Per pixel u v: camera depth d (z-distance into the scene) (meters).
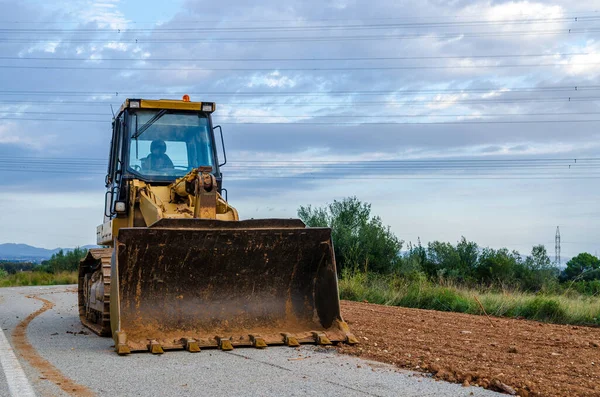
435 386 5.68
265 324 8.55
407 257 26.81
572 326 10.83
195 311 8.37
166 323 8.16
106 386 5.75
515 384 5.60
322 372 6.33
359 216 27.09
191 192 9.30
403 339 8.55
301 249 8.73
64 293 21.75
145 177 10.05
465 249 29.67
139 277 8.25
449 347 7.85
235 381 5.92
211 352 7.62
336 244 25.73
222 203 9.75
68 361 7.07
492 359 6.92
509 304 13.64
